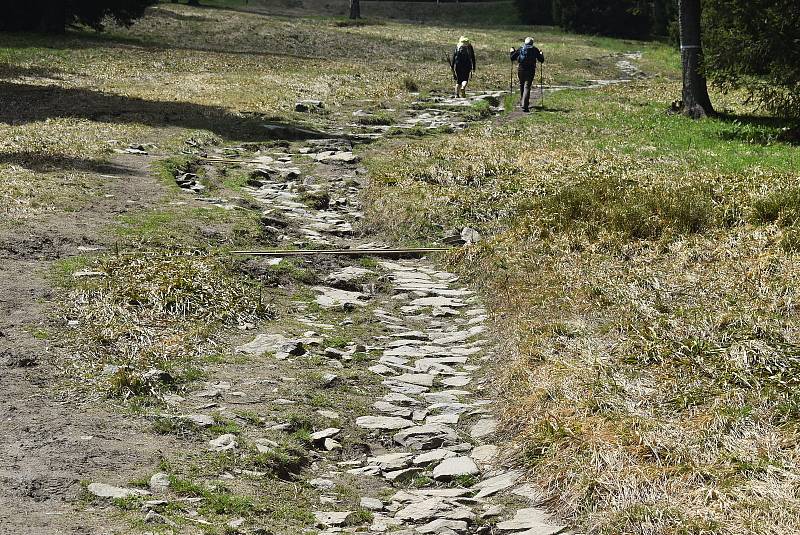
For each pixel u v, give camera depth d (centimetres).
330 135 2427
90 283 1025
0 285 1009
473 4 8706
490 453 728
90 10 4634
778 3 2392
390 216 1535
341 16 7944
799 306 961
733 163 1955
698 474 614
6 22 4547
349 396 836
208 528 554
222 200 1595
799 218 1316
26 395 747
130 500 578
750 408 702
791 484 591
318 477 681
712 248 1223
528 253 1287
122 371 803
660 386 763
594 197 1500
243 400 793
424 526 603
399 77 3966
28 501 567
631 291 1048
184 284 1039
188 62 3969
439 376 910
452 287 1247
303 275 1217
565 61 5131
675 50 6034
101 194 1509
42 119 2284
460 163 1944
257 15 6656
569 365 828
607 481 618
